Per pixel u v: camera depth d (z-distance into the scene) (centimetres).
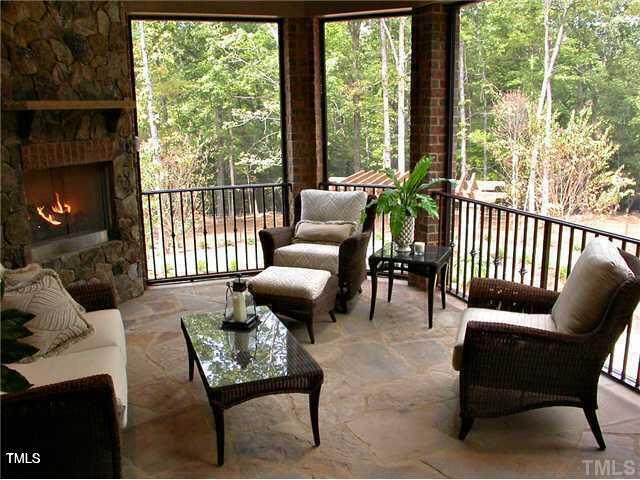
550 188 670
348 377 330
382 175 636
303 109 550
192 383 327
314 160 558
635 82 617
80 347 277
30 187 405
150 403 303
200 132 990
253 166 998
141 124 981
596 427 255
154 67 970
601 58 637
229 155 998
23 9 367
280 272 404
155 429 277
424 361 352
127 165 472
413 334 397
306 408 295
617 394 306
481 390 259
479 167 707
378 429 274
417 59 477
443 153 485
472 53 690
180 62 975
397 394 309
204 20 518
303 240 472
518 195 691
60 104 373
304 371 251
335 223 469
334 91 646
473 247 461
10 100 359
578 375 251
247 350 272
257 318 312
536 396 258
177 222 908
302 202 493
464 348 257
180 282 539
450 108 475
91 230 460
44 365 253
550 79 666
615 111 633
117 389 238
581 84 651
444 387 317
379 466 245
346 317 432
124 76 458
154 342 388
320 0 512
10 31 358
